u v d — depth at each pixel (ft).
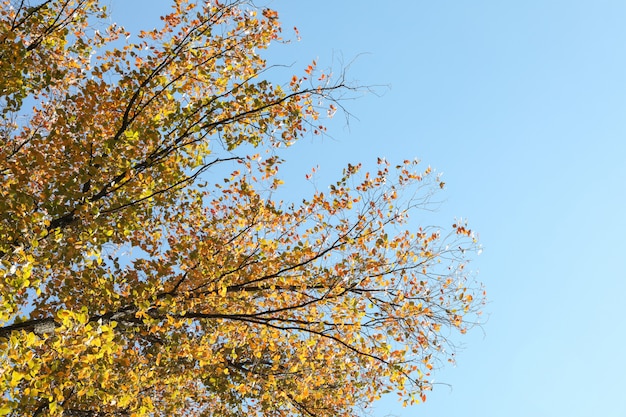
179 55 27.09
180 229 30.25
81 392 20.95
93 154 24.14
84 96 25.71
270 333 29.22
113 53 26.91
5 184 23.91
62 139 24.26
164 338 27.99
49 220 21.20
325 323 28.25
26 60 25.27
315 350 29.40
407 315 28.78
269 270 28.43
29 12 25.94
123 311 24.25
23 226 20.72
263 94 26.96
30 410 20.93
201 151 27.68
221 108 27.12
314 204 29.45
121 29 30.58
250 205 28.02
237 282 27.96
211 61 28.50
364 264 28.53
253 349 28.07
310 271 28.84
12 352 17.53
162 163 25.71
